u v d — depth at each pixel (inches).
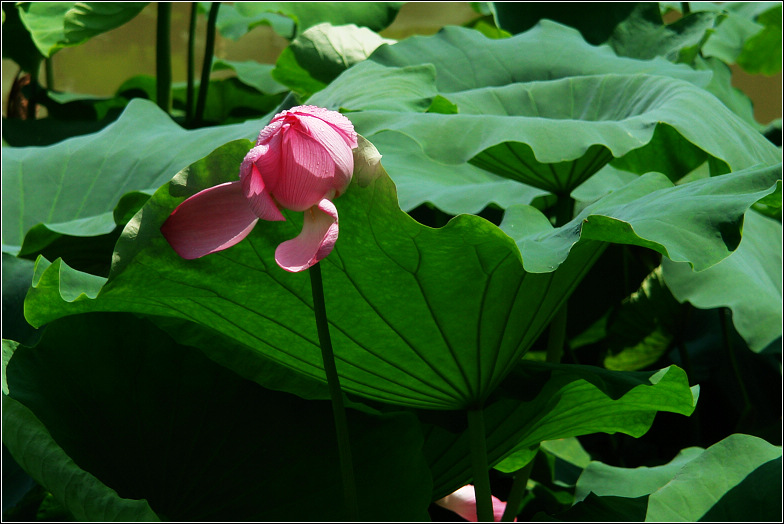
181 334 93.4
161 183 106.3
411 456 92.5
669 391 92.7
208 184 86.4
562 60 122.8
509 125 99.3
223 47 343.3
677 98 103.9
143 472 91.6
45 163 111.0
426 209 130.3
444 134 98.6
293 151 83.0
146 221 86.4
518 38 129.1
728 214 86.8
